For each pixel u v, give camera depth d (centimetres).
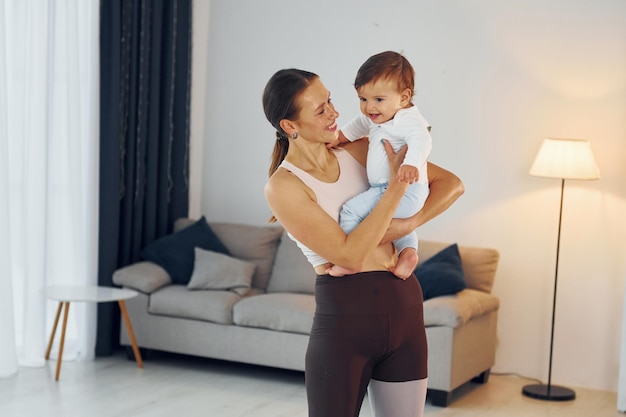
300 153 239
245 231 623
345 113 630
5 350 523
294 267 595
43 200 548
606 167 559
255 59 660
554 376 576
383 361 241
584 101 563
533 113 576
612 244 559
